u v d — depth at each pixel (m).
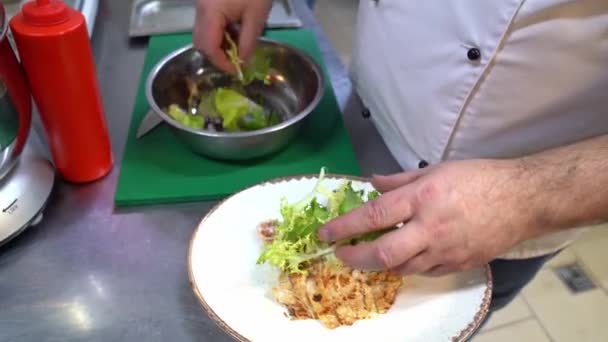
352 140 0.79
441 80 0.61
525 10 0.52
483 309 0.52
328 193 0.60
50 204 0.66
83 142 0.64
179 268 0.60
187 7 1.01
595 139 0.51
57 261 0.60
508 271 0.75
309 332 0.51
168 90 0.80
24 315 0.55
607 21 0.51
